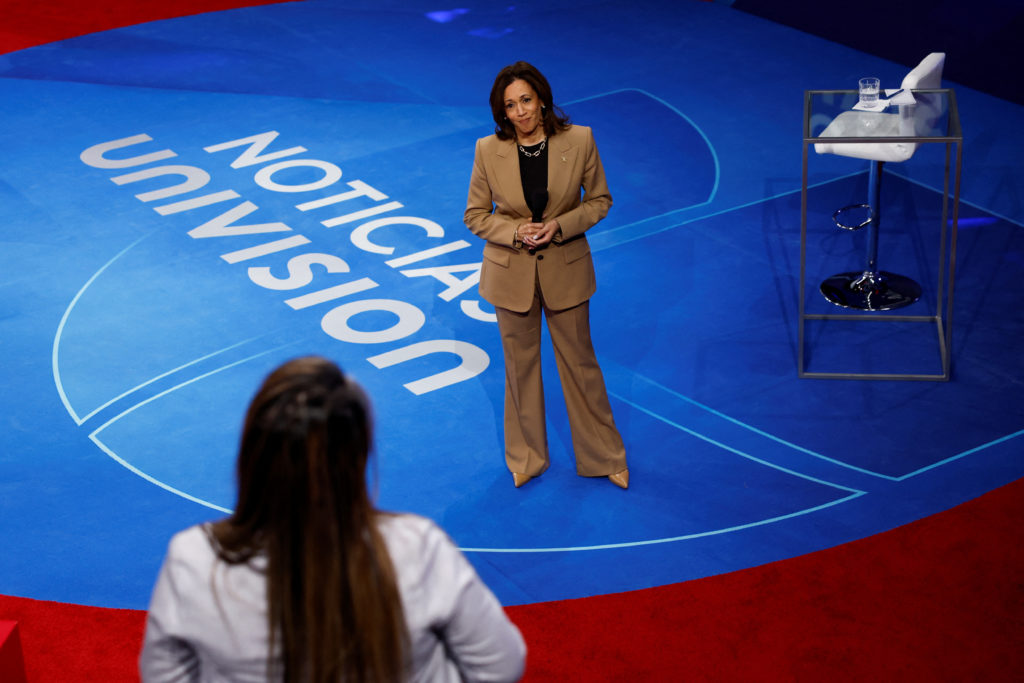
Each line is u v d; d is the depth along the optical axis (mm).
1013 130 8539
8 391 5789
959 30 9367
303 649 1617
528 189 4309
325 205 7816
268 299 6641
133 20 11688
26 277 6930
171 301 6645
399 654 1648
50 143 8883
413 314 6449
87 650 4074
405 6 11961
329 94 9750
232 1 12203
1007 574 4348
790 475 5023
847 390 5656
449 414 5523
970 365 5824
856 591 4285
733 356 5977
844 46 10375
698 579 4387
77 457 5273
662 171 8164
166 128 9133
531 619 4195
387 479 5055
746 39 10641
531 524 4758
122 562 4582
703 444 5270
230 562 1615
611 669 3938
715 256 6996
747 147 8500
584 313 4566
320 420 1580
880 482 4949
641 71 10016
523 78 4098
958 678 3852
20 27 11523
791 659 3955
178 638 1647
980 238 7074
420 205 7801
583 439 4910
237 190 8062
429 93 9734
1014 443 5188
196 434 5445
